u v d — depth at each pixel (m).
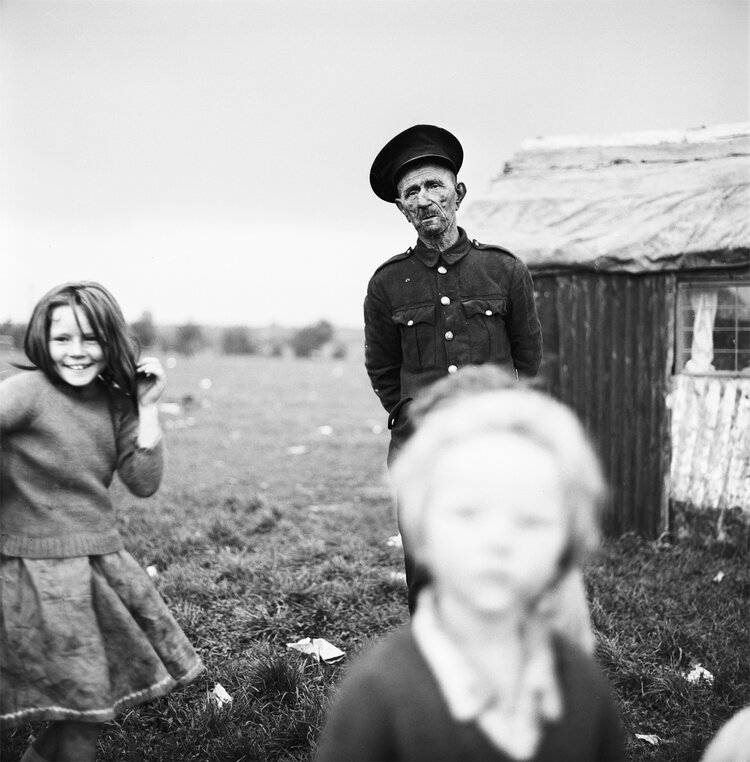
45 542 2.55
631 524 6.26
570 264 6.24
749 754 1.85
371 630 4.36
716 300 6.07
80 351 2.57
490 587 1.04
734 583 5.09
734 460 5.97
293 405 15.25
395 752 1.24
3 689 2.49
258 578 5.02
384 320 3.82
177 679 2.70
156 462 2.75
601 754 1.34
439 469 1.05
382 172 3.76
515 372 3.86
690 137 7.05
